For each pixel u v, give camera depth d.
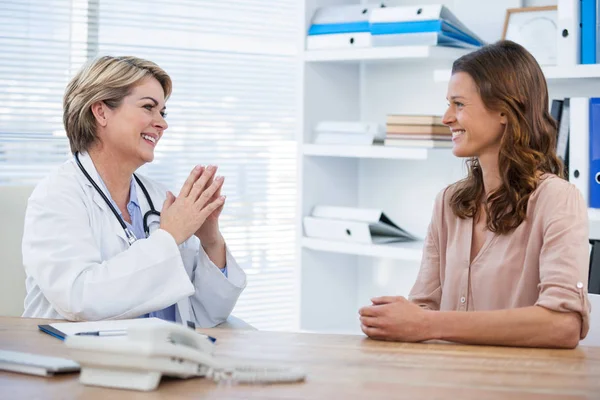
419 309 1.64
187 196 2.06
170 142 3.49
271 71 3.69
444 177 3.46
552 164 1.93
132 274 1.90
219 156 3.59
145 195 2.27
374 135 3.29
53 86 3.30
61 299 1.90
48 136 3.30
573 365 1.42
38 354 1.48
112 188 2.20
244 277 2.28
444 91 3.43
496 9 3.18
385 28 3.17
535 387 1.27
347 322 3.76
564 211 1.74
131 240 2.12
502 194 1.85
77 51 3.34
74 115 2.16
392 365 1.42
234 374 1.31
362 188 3.75
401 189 3.61
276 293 3.74
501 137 1.88
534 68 1.89
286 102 3.74
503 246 1.86
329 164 3.61
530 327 1.59
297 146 3.50
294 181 3.78
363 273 3.77
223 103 3.59
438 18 3.03
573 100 2.64
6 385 1.30
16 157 3.25
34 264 1.96
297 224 3.52
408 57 3.08
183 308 2.18
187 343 1.35
